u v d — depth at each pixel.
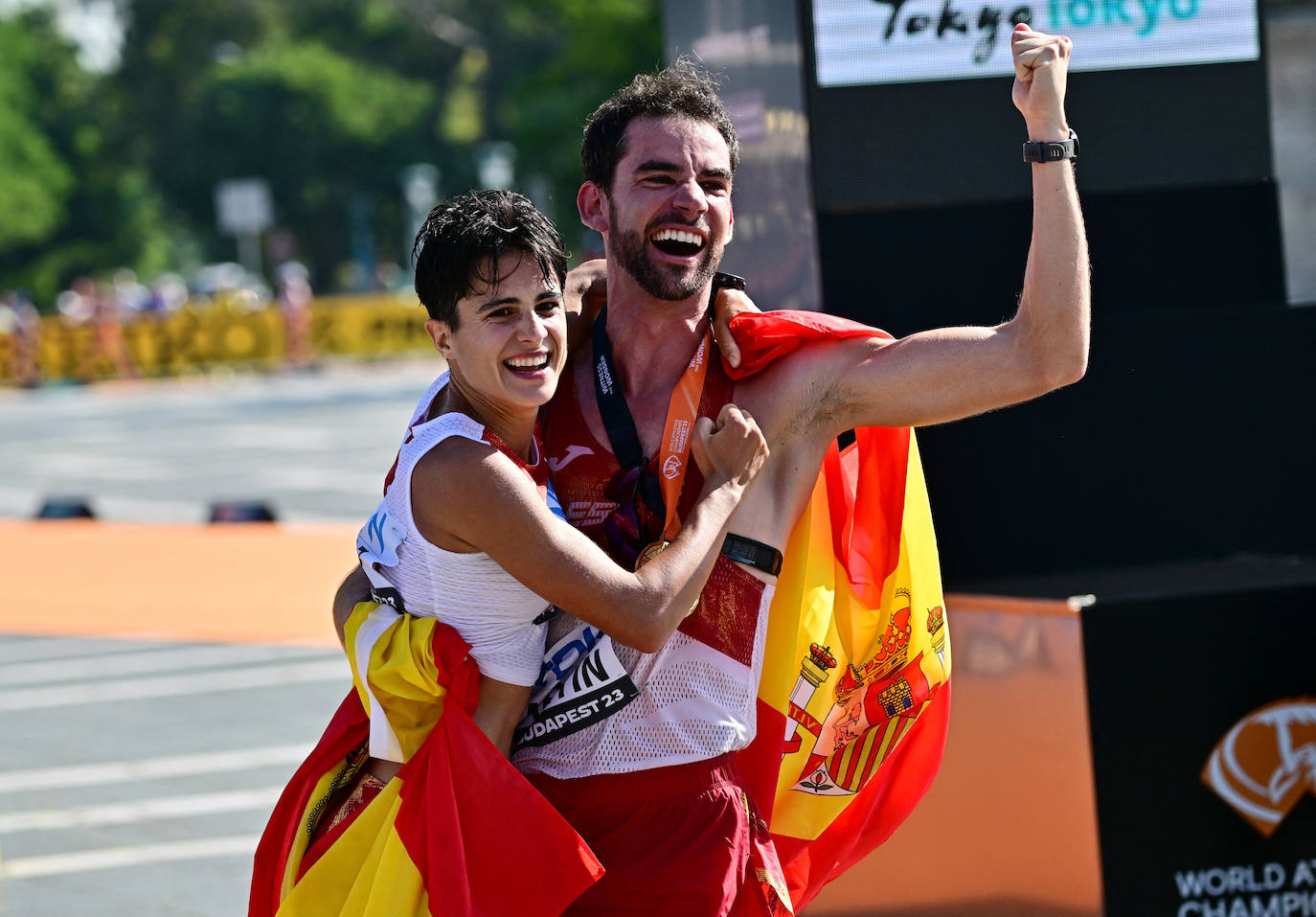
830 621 5.59
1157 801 6.81
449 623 5.03
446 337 5.02
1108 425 7.83
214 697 14.20
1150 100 7.97
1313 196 10.48
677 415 5.33
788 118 7.71
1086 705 6.73
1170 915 6.84
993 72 7.72
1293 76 10.39
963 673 7.09
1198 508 7.93
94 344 56.84
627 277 5.39
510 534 4.86
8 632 17.50
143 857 10.05
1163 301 8.16
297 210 118.38
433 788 4.95
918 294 7.74
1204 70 8.02
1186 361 7.86
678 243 5.29
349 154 118.62
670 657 5.16
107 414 46.16
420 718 5.11
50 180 111.44
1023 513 7.80
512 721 5.13
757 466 5.14
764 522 5.32
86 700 14.30
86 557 22.08
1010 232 7.82
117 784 11.69
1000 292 7.83
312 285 122.56
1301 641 6.87
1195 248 8.17
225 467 32.81
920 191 7.68
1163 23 7.95
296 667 15.25
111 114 122.69
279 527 24.03
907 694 5.86
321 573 20.14
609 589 4.85
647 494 5.32
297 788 5.46
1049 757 6.86
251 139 116.25
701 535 4.98
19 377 55.53
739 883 5.14
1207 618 6.81
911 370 5.26
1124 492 7.87
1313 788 6.89
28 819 10.93
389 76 125.75
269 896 5.54
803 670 5.55
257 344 59.38
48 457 36.31
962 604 7.08
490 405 5.06
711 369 5.46
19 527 25.20
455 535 4.95
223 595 18.95
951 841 7.12
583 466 5.41
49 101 117.31
